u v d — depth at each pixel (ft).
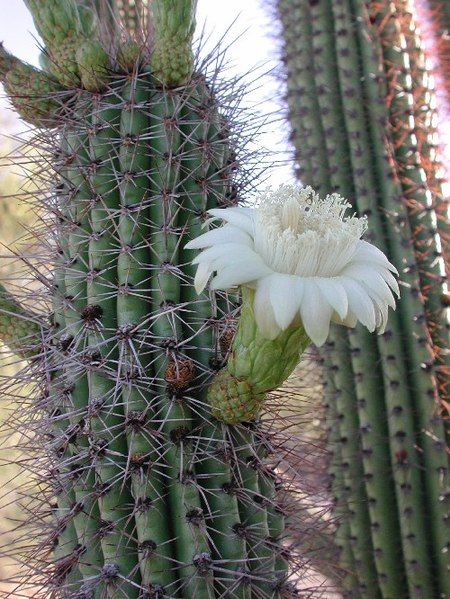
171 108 1.91
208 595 1.77
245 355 1.73
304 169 2.71
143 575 1.76
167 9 1.87
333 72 2.68
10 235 3.28
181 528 1.78
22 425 1.93
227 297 1.88
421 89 2.64
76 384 1.86
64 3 1.91
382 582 2.54
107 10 2.24
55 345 1.90
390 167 2.59
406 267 2.55
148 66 1.94
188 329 1.86
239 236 1.68
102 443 1.81
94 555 1.81
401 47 2.64
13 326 1.95
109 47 1.98
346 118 2.63
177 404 1.80
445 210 2.65
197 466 1.82
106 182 1.88
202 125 1.92
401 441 2.52
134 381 1.81
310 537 2.10
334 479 2.61
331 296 1.61
